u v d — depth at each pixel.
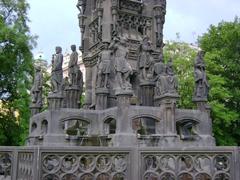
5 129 34.69
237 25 41.19
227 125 34.78
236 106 38.53
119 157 6.94
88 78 20.17
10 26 32.97
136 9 19.83
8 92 34.72
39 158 6.60
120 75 14.89
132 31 19.56
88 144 15.41
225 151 7.05
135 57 19.09
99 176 6.83
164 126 15.27
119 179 6.89
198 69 17.69
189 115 16.48
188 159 7.02
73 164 6.77
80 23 21.09
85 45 20.75
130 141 14.20
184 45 39.47
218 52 39.22
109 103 16.91
